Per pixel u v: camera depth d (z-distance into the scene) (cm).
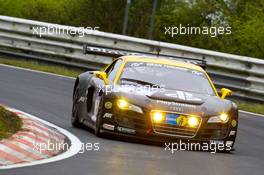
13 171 1731
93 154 2094
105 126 2438
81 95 2831
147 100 2420
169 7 6562
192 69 2692
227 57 4569
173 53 4838
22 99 3422
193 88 2584
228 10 6469
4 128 2272
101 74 2622
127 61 2684
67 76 4750
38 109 3178
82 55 5153
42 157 1984
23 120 2505
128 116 2405
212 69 4641
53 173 1747
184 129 2397
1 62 5031
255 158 2380
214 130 2417
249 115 3834
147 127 2391
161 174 1853
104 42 5112
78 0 6556
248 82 4412
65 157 2003
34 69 4912
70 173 1762
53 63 5159
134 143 2425
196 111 2406
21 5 7406
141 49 4981
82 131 2675
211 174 1931
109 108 2433
